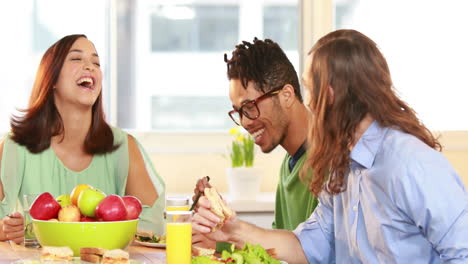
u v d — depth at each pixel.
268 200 3.10
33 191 2.34
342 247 1.76
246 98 2.12
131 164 2.50
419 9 3.63
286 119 2.13
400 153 1.50
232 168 3.14
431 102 3.63
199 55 3.62
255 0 3.62
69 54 2.35
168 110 3.62
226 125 3.63
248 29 3.63
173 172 3.49
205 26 3.62
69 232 1.63
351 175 1.67
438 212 1.43
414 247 1.53
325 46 1.59
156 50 3.61
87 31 3.56
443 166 1.47
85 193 1.69
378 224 1.57
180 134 3.54
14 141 2.37
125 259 1.51
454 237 1.41
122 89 3.59
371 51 1.58
